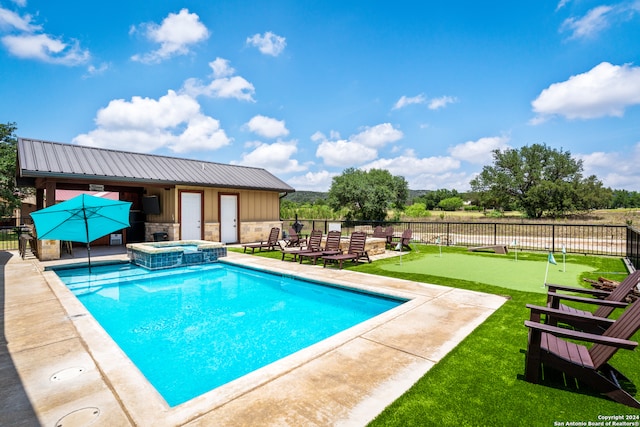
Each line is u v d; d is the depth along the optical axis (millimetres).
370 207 34844
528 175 41812
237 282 8789
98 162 12367
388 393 2838
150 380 3729
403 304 5602
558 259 10836
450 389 2910
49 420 2426
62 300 5777
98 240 14367
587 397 2807
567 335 2801
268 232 17234
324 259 9531
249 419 2449
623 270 8695
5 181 21328
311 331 5285
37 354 3605
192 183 13469
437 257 11406
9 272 8430
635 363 3482
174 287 8211
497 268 9141
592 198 38438
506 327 4496
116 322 5691
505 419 2492
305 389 2896
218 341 4867
